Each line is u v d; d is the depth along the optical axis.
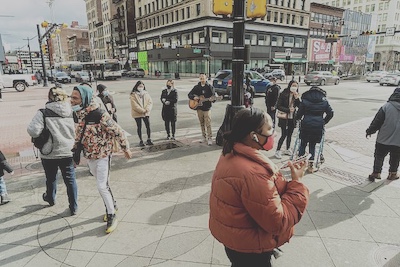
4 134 8.55
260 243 1.68
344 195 4.16
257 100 15.73
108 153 3.34
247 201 1.55
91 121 3.23
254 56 49.50
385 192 4.25
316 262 2.76
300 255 2.86
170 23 53.72
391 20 81.56
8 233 3.32
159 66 59.25
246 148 1.63
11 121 10.62
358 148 6.76
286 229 1.62
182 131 8.53
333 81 28.41
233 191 1.59
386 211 3.70
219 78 16.30
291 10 52.88
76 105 3.20
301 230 3.29
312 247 2.98
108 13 81.69
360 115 11.35
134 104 6.56
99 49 93.69
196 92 6.77
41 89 25.39
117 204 3.95
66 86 29.25
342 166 5.45
